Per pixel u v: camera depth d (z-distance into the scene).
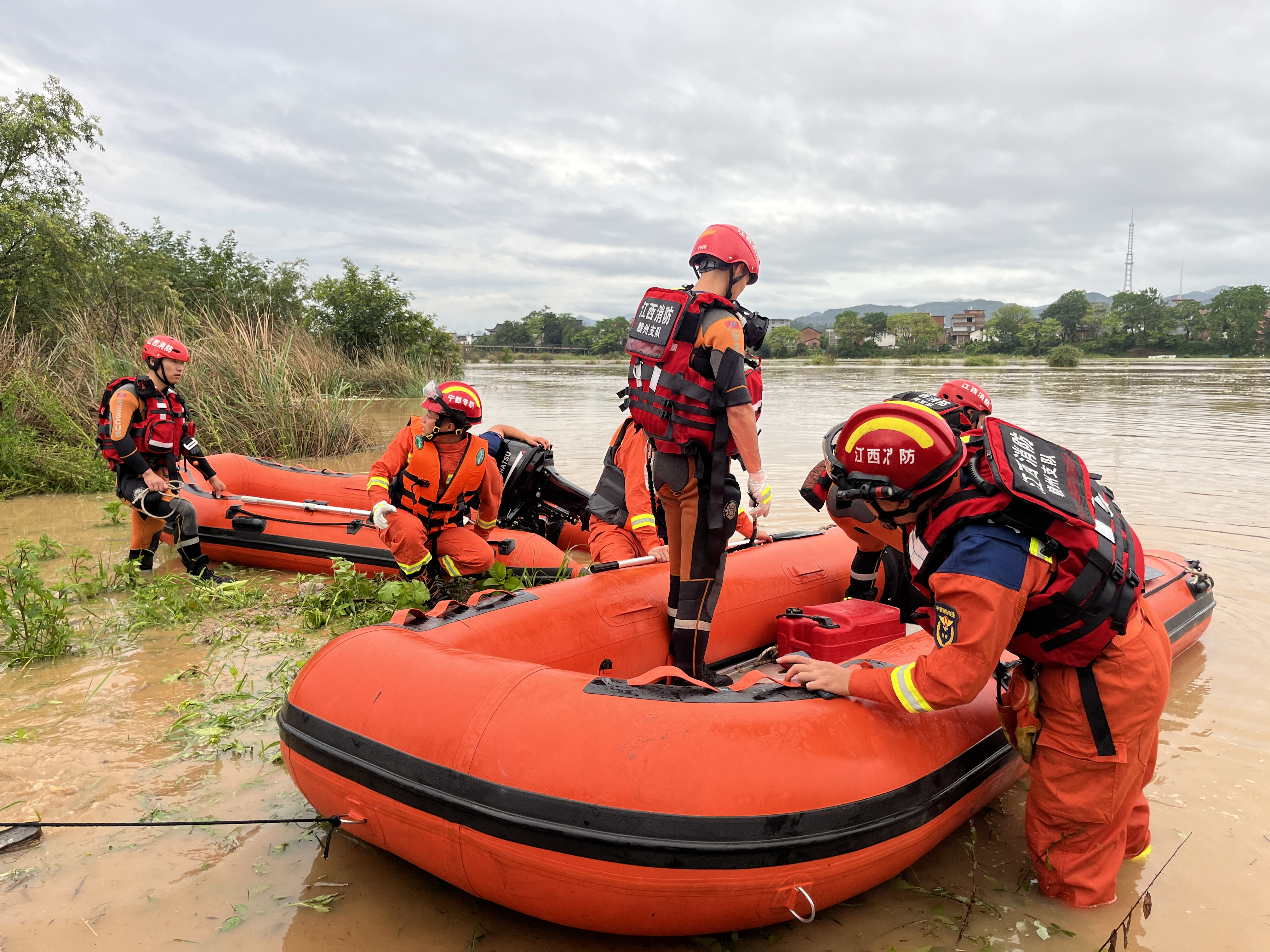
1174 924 2.25
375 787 2.25
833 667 2.42
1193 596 4.12
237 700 3.60
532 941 2.21
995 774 2.57
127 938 2.16
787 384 30.36
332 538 5.69
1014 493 2.03
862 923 2.28
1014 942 2.18
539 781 2.05
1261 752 3.19
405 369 20.31
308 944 2.16
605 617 3.23
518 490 5.82
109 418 5.55
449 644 2.72
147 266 19.41
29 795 2.83
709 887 2.01
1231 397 21.66
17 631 4.15
